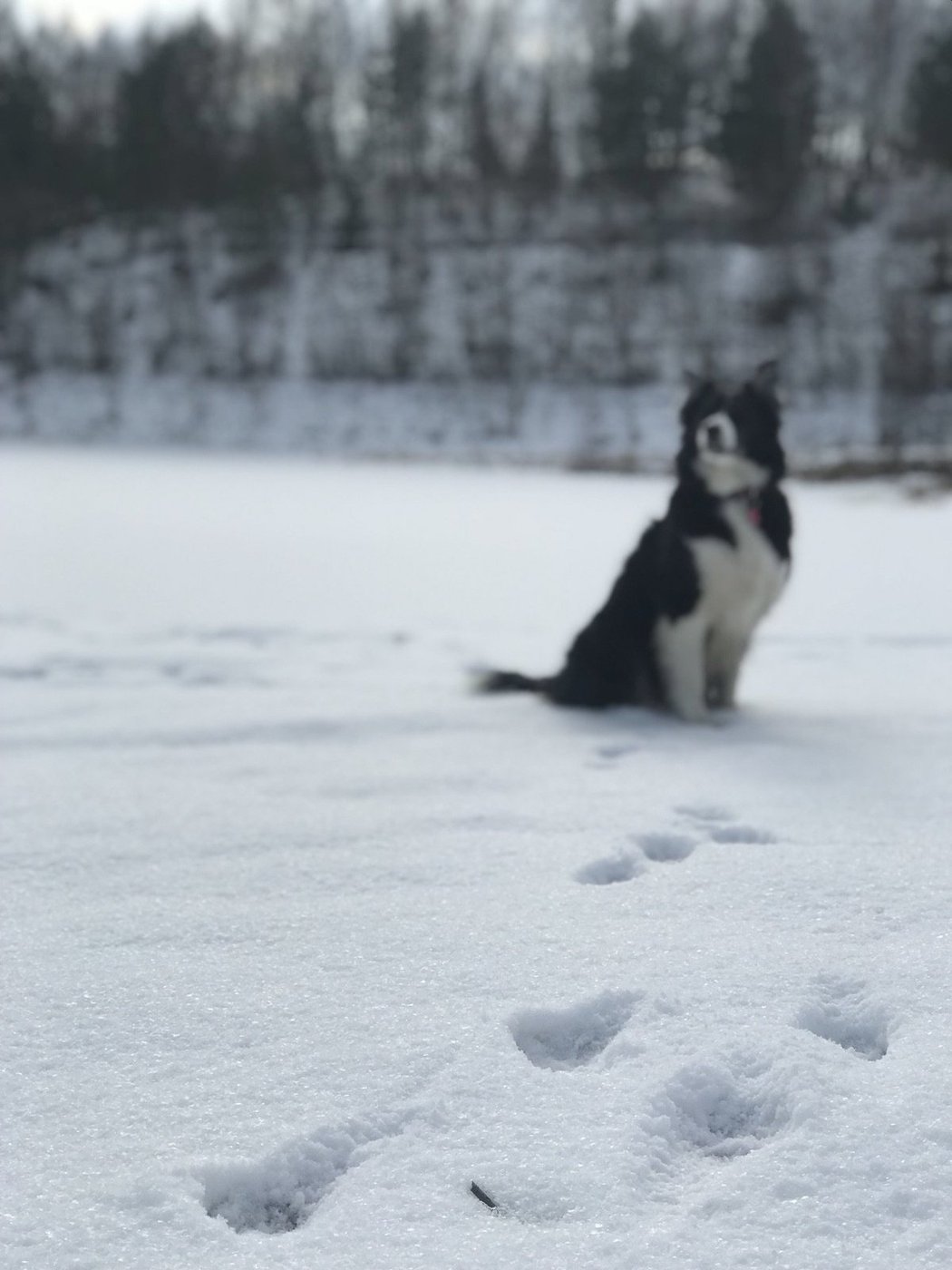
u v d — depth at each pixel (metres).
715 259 65.88
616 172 74.50
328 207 76.75
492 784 4.40
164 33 95.31
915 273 60.81
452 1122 2.11
